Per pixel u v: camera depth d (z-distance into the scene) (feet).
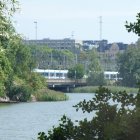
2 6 116.06
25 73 488.44
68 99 493.36
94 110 41.73
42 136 41.88
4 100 446.60
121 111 39.63
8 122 252.62
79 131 40.45
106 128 37.99
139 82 42.75
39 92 488.02
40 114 310.86
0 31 125.90
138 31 42.88
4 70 265.54
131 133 36.88
